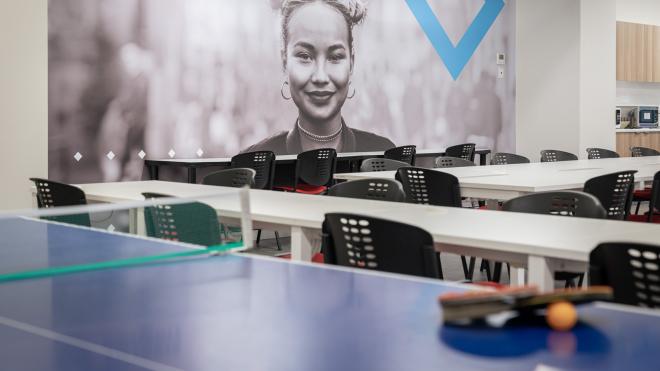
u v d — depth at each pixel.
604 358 1.34
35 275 2.23
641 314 1.66
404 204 4.05
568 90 11.62
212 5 8.62
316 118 9.53
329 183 8.46
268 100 9.09
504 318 1.62
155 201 2.80
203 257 2.50
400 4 10.37
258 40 8.99
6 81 6.96
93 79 7.79
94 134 7.81
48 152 7.52
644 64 13.07
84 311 1.79
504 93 11.79
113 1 7.90
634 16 13.50
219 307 1.80
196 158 8.52
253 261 2.42
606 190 5.11
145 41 8.13
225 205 3.95
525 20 11.94
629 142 12.81
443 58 10.92
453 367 1.32
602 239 2.85
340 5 9.67
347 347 1.45
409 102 10.52
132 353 1.44
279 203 4.09
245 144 8.93
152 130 8.20
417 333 1.54
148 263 2.41
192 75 8.48
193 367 1.35
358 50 9.91
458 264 6.70
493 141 11.67
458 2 11.09
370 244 2.88
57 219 4.26
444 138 10.99
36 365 1.37
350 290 1.97
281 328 1.61
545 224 3.27
